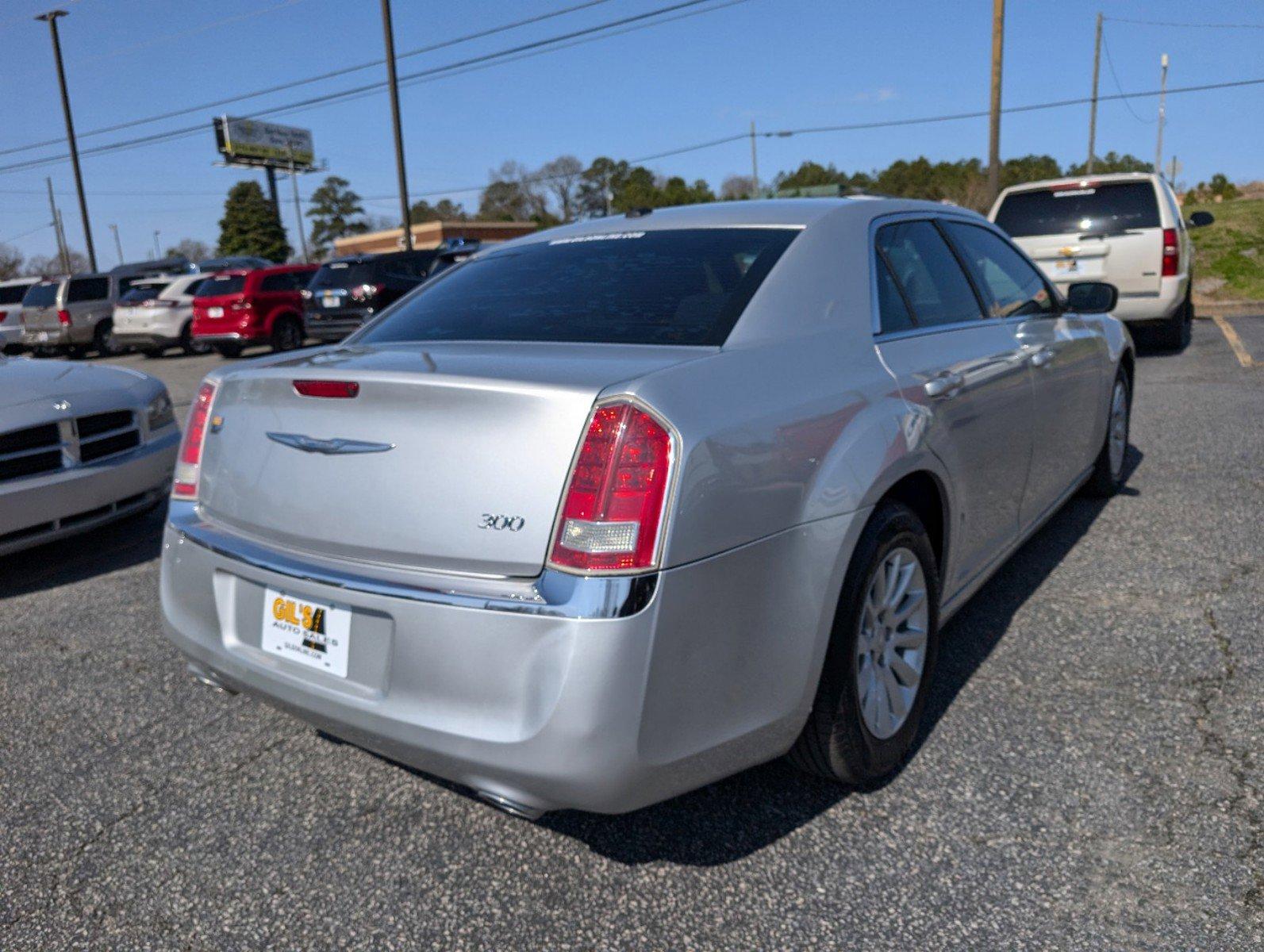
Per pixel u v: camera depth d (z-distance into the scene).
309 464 2.19
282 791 2.65
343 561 2.12
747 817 2.39
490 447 1.93
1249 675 2.94
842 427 2.27
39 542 4.59
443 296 2.85
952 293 3.16
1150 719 2.73
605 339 2.29
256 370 2.41
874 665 2.42
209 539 2.39
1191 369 8.56
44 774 2.80
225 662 2.36
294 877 2.28
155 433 5.17
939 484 2.68
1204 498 4.73
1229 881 2.06
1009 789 2.44
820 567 2.14
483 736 1.88
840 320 2.52
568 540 1.85
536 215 89.19
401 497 2.03
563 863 2.27
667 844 2.31
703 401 1.97
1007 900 2.04
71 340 21.77
